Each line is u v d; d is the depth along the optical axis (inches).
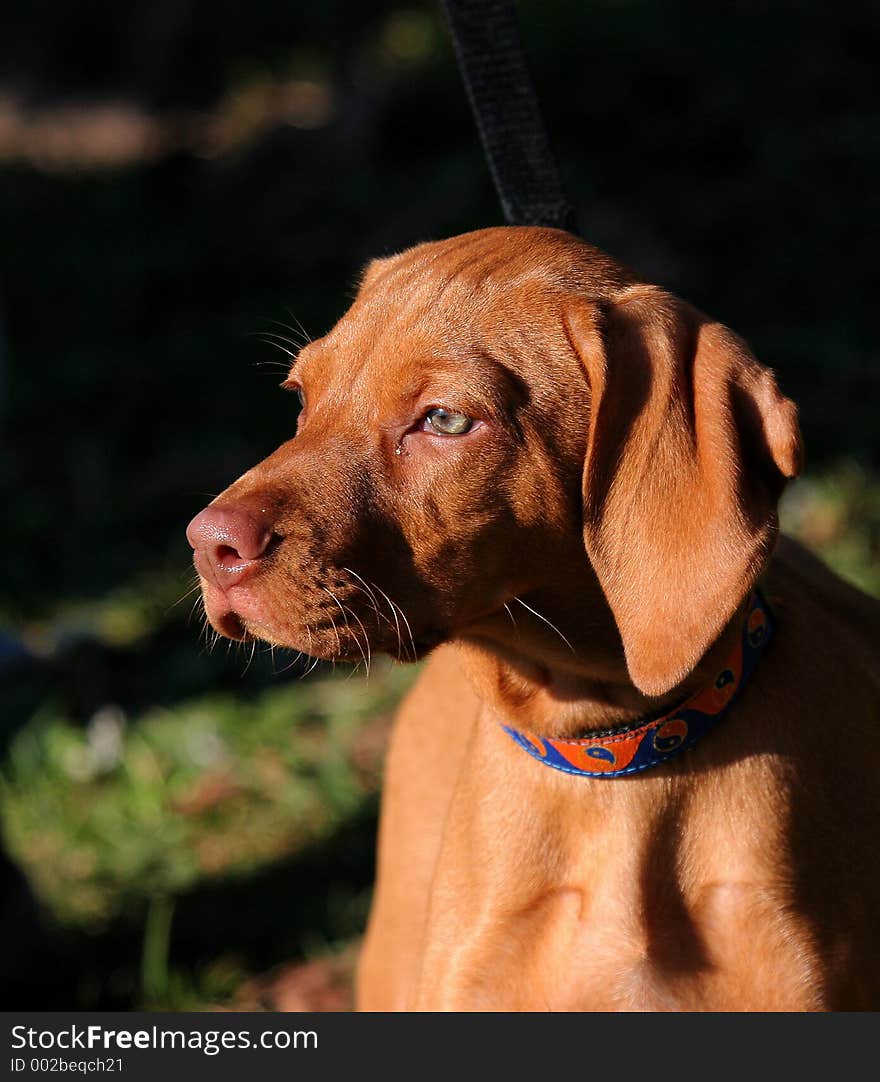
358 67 828.0
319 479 151.6
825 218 473.4
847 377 397.7
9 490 442.3
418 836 199.2
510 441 151.9
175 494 420.5
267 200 636.1
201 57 917.8
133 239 650.2
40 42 1023.6
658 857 161.5
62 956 261.4
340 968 256.8
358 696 326.0
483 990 166.1
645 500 147.3
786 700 161.2
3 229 718.5
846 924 160.2
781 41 575.8
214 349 503.2
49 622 370.6
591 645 159.3
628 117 553.9
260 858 286.4
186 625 360.8
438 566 153.9
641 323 151.5
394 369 153.4
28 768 310.3
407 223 560.7
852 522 340.5
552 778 165.8
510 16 185.6
